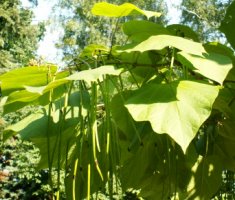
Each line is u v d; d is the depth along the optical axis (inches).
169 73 57.5
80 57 58.4
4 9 541.6
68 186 60.1
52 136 54.3
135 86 69.0
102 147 56.9
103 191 59.3
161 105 47.1
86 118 53.4
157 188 66.2
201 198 64.7
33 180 332.5
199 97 47.4
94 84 52.2
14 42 570.6
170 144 61.4
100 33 636.1
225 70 50.7
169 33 60.0
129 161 65.4
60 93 58.2
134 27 60.1
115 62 57.9
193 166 64.9
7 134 56.2
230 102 62.9
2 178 333.1
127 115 60.8
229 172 70.7
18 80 57.2
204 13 581.9
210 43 61.6
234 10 66.8
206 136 65.9
